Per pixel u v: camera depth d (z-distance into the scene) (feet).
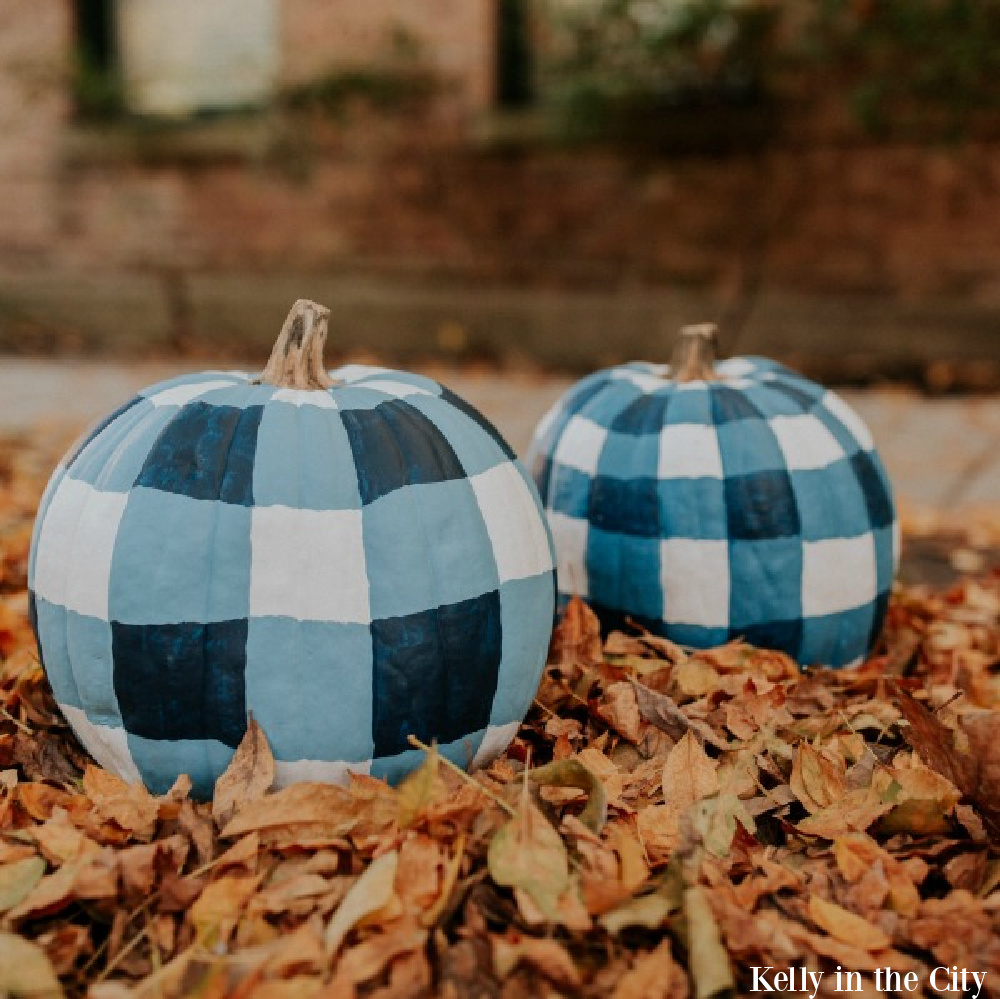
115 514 6.02
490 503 6.40
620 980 5.17
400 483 6.09
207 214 31.53
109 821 6.01
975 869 6.17
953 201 25.21
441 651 6.09
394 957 5.16
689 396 8.52
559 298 28.91
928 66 24.00
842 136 25.76
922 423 21.18
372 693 5.97
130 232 32.22
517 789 6.11
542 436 9.18
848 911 5.83
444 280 29.94
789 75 25.95
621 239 28.30
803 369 26.37
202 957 5.19
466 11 28.22
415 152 29.43
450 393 7.05
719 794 6.36
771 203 26.71
